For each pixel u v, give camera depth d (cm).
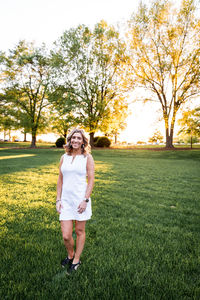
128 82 2608
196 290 196
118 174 936
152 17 2362
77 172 230
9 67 3012
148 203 505
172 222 386
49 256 250
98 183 722
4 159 1473
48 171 951
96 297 184
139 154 2300
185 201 534
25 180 730
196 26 2266
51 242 282
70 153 248
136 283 204
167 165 1382
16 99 3030
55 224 353
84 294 187
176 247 284
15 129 3114
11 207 436
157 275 219
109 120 2645
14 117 3030
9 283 199
